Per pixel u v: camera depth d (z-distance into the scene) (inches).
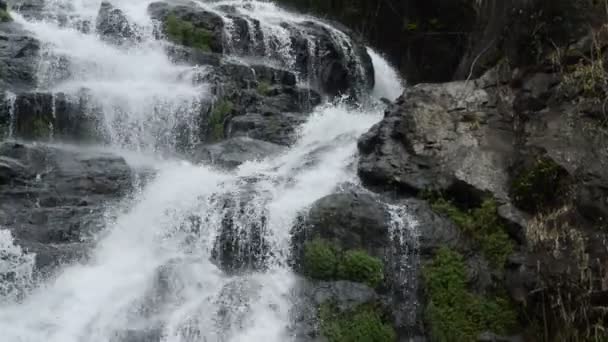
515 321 341.4
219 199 386.0
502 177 384.8
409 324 344.8
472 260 362.6
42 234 372.2
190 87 544.4
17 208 383.9
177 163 464.8
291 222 367.9
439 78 801.6
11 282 350.3
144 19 636.1
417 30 820.0
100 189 408.8
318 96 606.9
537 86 396.5
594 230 327.3
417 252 361.4
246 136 504.1
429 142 407.2
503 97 418.3
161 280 352.2
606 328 308.0
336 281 347.3
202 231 379.6
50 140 475.2
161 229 388.8
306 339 321.4
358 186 410.6
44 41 565.0
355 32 861.8
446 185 387.2
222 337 327.0
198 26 636.7
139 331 327.6
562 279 323.0
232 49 650.2
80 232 379.2
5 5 627.5
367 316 332.2
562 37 391.9
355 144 461.7
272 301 340.2
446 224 372.8
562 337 318.0
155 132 505.4
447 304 347.6
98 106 492.7
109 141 492.7
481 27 534.6
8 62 516.7
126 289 352.5
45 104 476.1
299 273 357.4
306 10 878.4
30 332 330.6
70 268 361.1
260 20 703.1
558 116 375.9
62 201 396.5
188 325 329.1
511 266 349.4
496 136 404.5
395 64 839.7
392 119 430.0
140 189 415.8
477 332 339.9
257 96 560.4
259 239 368.8
